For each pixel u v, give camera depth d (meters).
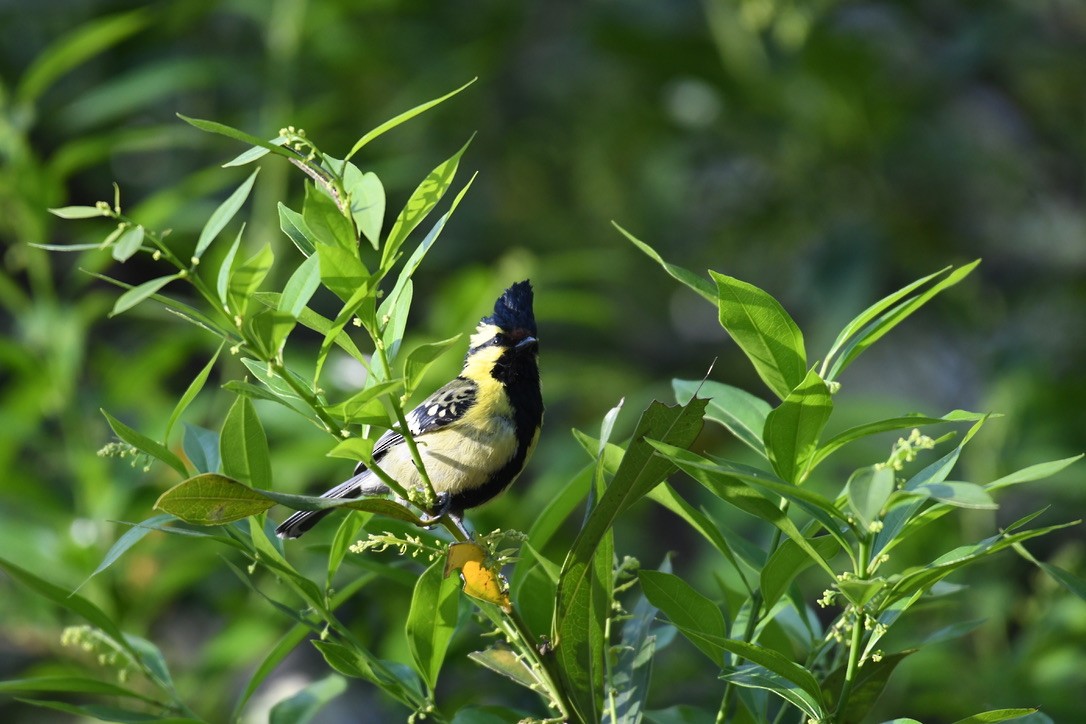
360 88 15.53
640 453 5.17
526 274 12.96
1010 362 13.82
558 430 15.48
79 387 12.31
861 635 5.27
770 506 5.28
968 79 16.19
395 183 13.09
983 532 11.49
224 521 4.79
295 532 7.86
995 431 12.77
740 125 16.16
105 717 6.04
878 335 5.52
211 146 14.51
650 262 17.25
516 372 8.03
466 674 9.85
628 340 17.86
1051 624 10.14
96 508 10.72
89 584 10.47
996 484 4.70
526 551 6.43
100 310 11.52
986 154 15.92
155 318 13.42
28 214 11.11
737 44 15.59
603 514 5.32
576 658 5.70
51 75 11.33
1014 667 10.14
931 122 15.81
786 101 15.53
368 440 4.93
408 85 15.55
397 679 6.19
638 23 16.08
